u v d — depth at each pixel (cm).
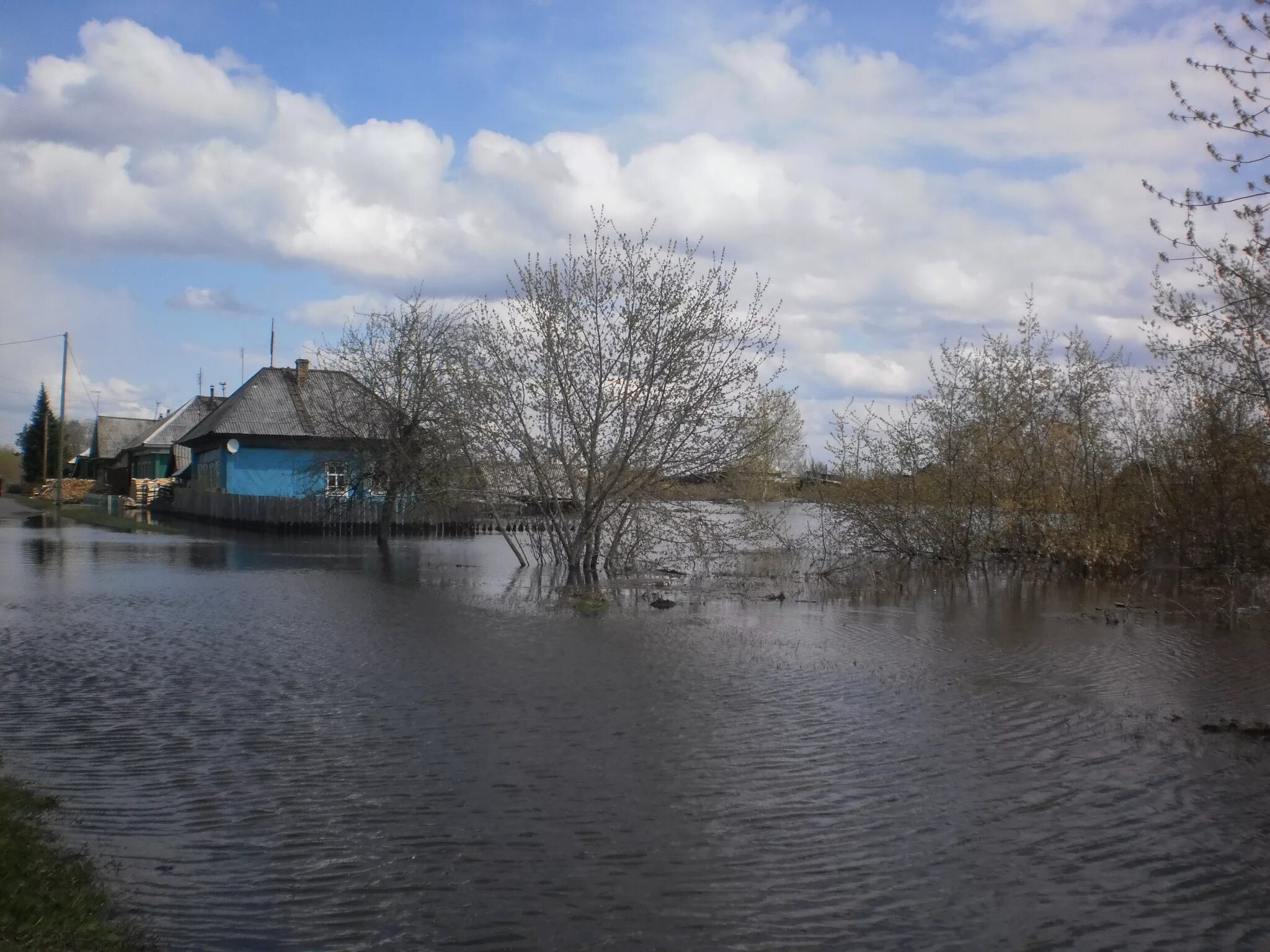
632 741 946
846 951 551
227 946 543
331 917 579
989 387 2758
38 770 843
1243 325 1891
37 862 615
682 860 668
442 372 3094
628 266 2355
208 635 1511
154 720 1005
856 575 2527
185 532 4156
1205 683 1232
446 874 641
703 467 2405
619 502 2459
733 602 2000
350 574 2466
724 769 862
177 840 690
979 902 612
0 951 486
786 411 2508
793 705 1098
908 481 2781
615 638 1536
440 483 3030
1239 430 2295
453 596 2033
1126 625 1717
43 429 9994
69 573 2427
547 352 2395
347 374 3838
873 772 860
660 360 2353
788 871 654
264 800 775
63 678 1199
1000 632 1627
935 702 1121
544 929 570
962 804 783
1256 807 782
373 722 1005
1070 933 574
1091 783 836
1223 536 2403
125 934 541
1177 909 606
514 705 1081
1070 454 2702
